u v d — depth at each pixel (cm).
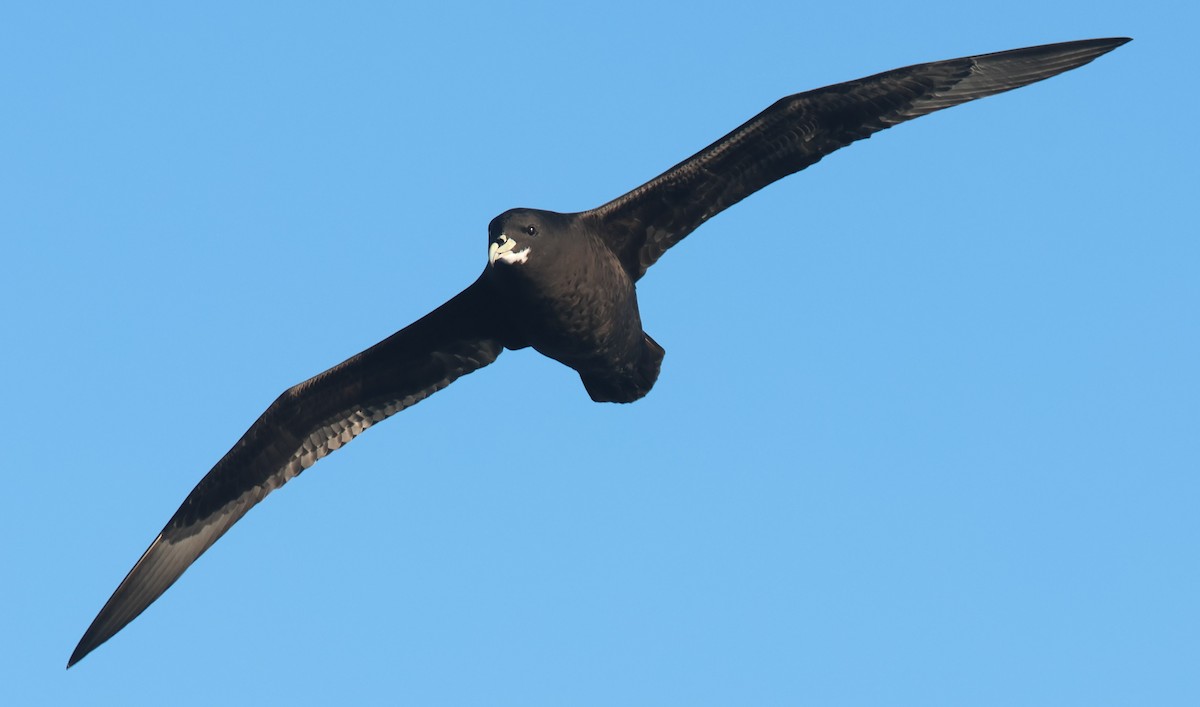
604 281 1645
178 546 1877
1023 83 1700
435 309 1822
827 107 1712
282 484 1867
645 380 1797
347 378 1864
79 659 1795
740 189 1756
